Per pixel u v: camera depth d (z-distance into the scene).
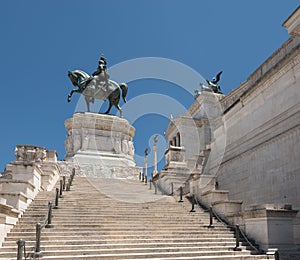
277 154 16.11
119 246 10.04
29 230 10.64
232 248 10.70
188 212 13.98
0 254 8.90
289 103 15.69
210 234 11.74
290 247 10.78
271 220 10.88
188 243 10.75
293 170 14.73
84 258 8.99
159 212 13.68
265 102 17.86
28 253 9.00
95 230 11.09
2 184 12.82
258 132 18.14
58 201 13.87
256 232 11.25
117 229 11.38
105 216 12.41
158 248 10.10
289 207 11.21
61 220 11.66
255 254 10.55
